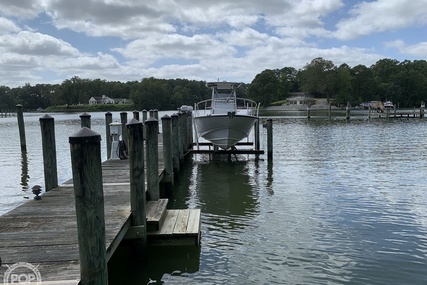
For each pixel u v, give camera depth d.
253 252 5.73
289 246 5.96
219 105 18.00
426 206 8.09
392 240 6.16
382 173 11.91
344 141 21.62
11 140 23.75
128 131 5.02
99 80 138.25
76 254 3.70
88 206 3.14
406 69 104.81
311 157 15.62
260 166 13.83
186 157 16.09
